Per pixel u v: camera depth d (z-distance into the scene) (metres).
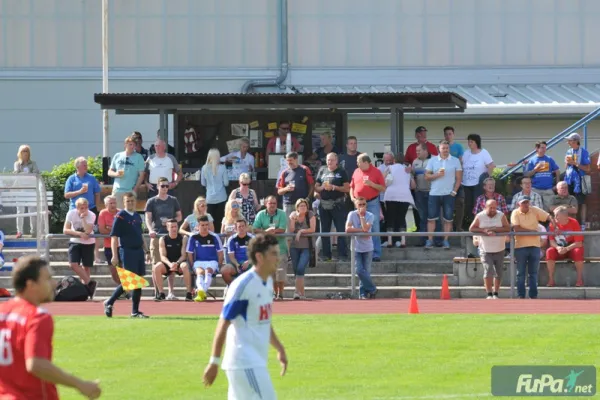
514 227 55.94
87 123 93.94
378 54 97.19
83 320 45.38
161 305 51.81
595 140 92.38
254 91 95.19
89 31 95.00
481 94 94.38
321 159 66.56
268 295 24.75
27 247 56.84
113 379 33.34
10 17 94.69
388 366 35.28
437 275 58.56
